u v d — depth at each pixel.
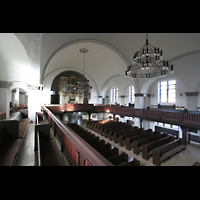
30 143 4.43
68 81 18.80
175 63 10.46
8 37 4.93
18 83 8.73
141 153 7.46
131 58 10.77
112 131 10.01
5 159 2.79
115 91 21.25
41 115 7.50
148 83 13.88
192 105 10.34
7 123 4.00
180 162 6.66
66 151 3.08
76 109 15.26
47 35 6.72
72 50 12.52
